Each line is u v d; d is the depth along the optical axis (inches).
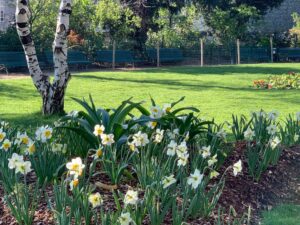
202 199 216.1
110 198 226.1
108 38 1224.8
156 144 256.8
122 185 241.4
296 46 1592.0
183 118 291.9
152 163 235.3
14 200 216.4
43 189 217.9
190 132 285.1
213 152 265.7
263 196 253.3
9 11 1278.3
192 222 211.2
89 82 782.5
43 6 1069.8
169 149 229.8
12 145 262.2
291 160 293.6
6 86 711.7
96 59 1130.0
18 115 487.2
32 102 584.7
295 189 266.4
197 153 263.9
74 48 1103.6
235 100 617.0
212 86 772.0
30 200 223.9
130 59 1172.5
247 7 1513.3
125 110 274.2
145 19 1255.5
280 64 1298.0
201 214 217.0
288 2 1854.1
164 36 1347.2
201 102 598.9
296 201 255.6
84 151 285.3
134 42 1235.2
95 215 194.7
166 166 234.7
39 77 485.7
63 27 477.1
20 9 463.8
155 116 269.1
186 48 1357.0
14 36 1026.1
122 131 265.0
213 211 225.0
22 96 632.4
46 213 213.2
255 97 647.8
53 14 1075.3
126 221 180.5
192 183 206.2
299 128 322.7
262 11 1632.6
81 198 200.7
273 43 1552.7
